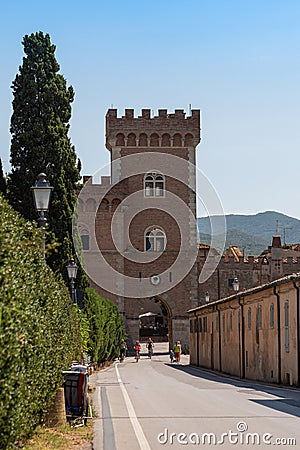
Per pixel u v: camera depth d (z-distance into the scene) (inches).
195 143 3324.3
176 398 1119.0
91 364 1887.3
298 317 1349.7
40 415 662.5
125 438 666.2
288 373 1418.6
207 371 2218.3
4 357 433.7
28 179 1609.3
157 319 4488.2
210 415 842.2
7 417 451.2
